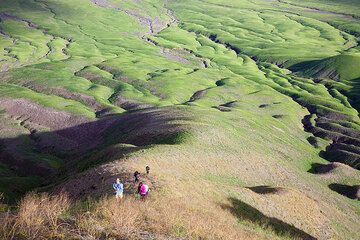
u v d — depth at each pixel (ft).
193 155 263.90
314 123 635.25
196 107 519.19
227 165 280.31
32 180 360.07
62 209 80.43
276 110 654.12
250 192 204.33
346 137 575.38
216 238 91.86
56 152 491.72
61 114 571.28
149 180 150.51
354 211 314.96
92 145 484.74
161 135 336.29
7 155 467.52
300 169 401.29
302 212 216.95
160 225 84.43
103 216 77.46
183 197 142.51
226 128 398.01
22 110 586.45
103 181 165.68
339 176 406.82
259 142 419.54
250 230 143.23
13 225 58.90
